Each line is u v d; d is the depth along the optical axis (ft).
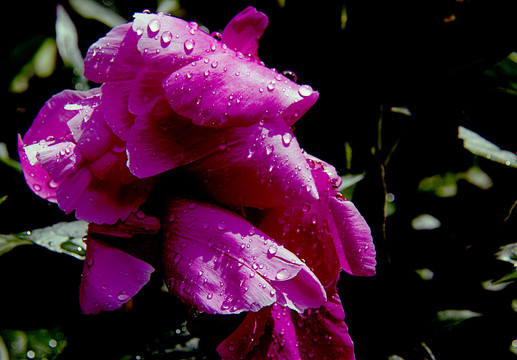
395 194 1.84
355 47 1.82
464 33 1.82
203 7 1.84
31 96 1.80
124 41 1.59
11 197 1.75
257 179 1.58
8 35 1.81
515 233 1.82
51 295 1.69
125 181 1.59
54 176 1.58
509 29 1.82
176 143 1.58
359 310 1.78
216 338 1.66
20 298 1.68
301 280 1.58
